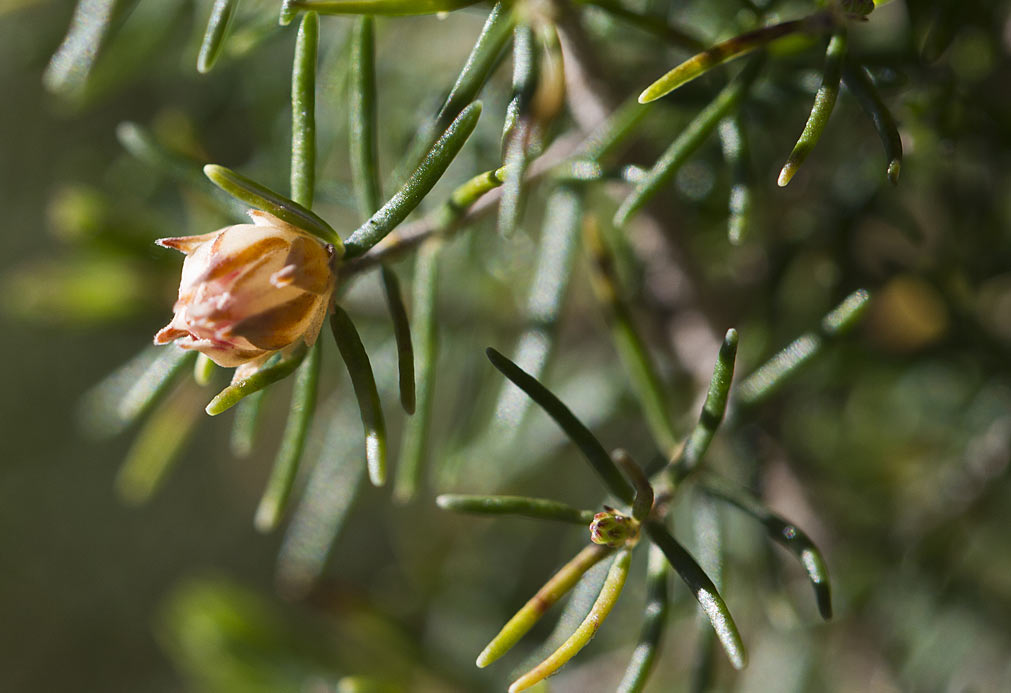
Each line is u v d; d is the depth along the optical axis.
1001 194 0.23
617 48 0.22
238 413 0.21
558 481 0.30
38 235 0.55
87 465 0.68
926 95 0.21
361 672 0.25
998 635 0.24
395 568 0.39
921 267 0.23
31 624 0.67
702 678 0.20
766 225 0.23
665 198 0.22
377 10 0.19
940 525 0.23
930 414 0.25
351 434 0.23
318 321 0.18
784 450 0.23
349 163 0.25
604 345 0.26
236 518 0.68
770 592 0.22
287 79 0.24
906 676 0.24
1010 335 0.23
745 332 0.23
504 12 0.19
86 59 0.21
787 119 0.22
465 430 0.24
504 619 0.28
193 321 0.18
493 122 0.22
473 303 0.24
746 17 0.20
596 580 0.20
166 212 0.25
